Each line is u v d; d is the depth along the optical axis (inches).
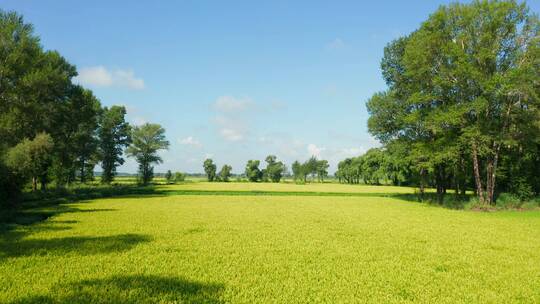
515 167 1872.5
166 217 1282.0
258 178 7391.7
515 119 1756.9
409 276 542.3
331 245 786.2
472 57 1722.4
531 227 1131.3
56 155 2352.4
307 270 567.8
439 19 1830.7
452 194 2513.5
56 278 494.9
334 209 1769.2
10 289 441.4
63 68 2324.1
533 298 450.0
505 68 1710.1
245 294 440.8
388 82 2365.9
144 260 611.8
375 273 557.9
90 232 915.4
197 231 963.3
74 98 2399.1
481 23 1721.2
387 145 2427.4
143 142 4788.4
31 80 1771.7
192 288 462.0
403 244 810.8
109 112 3659.0
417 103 2078.0
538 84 1688.0
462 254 711.7
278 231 984.9
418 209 1807.3
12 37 1732.3
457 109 1738.4
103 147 3646.7
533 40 1635.1
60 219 1181.1
